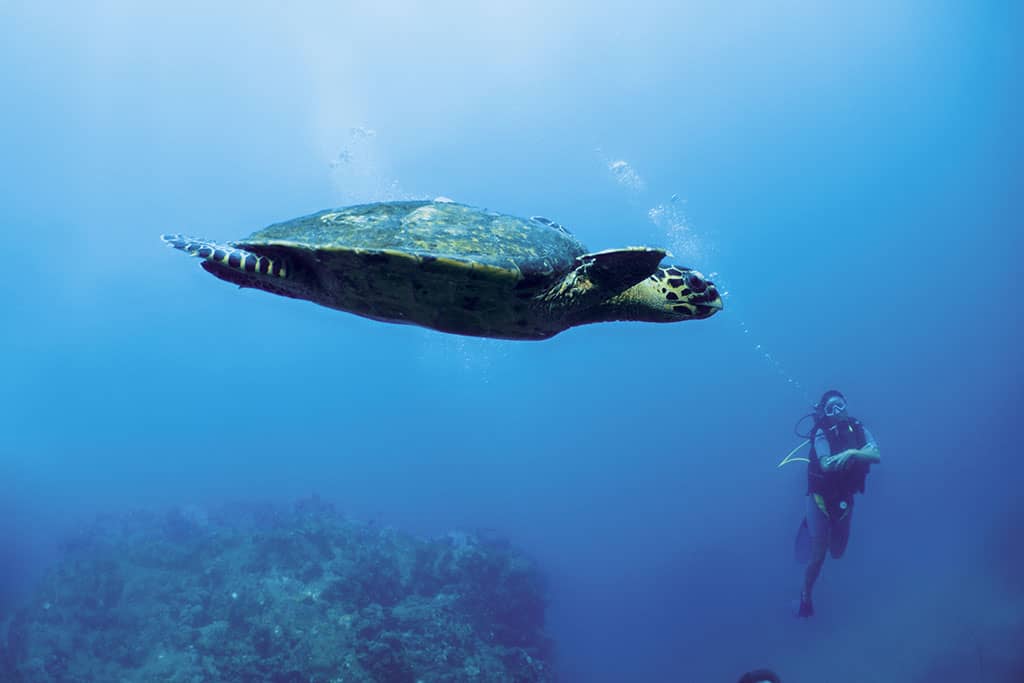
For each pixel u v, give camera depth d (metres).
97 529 18.67
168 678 10.68
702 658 18.16
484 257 2.66
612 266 3.02
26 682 11.06
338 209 3.20
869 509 30.30
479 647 12.88
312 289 2.92
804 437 11.17
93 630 12.55
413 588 14.99
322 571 13.73
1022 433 34.94
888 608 18.50
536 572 16.97
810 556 11.48
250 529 17.05
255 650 11.16
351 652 10.91
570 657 18.86
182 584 13.92
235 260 2.73
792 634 18.33
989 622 15.77
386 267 2.58
